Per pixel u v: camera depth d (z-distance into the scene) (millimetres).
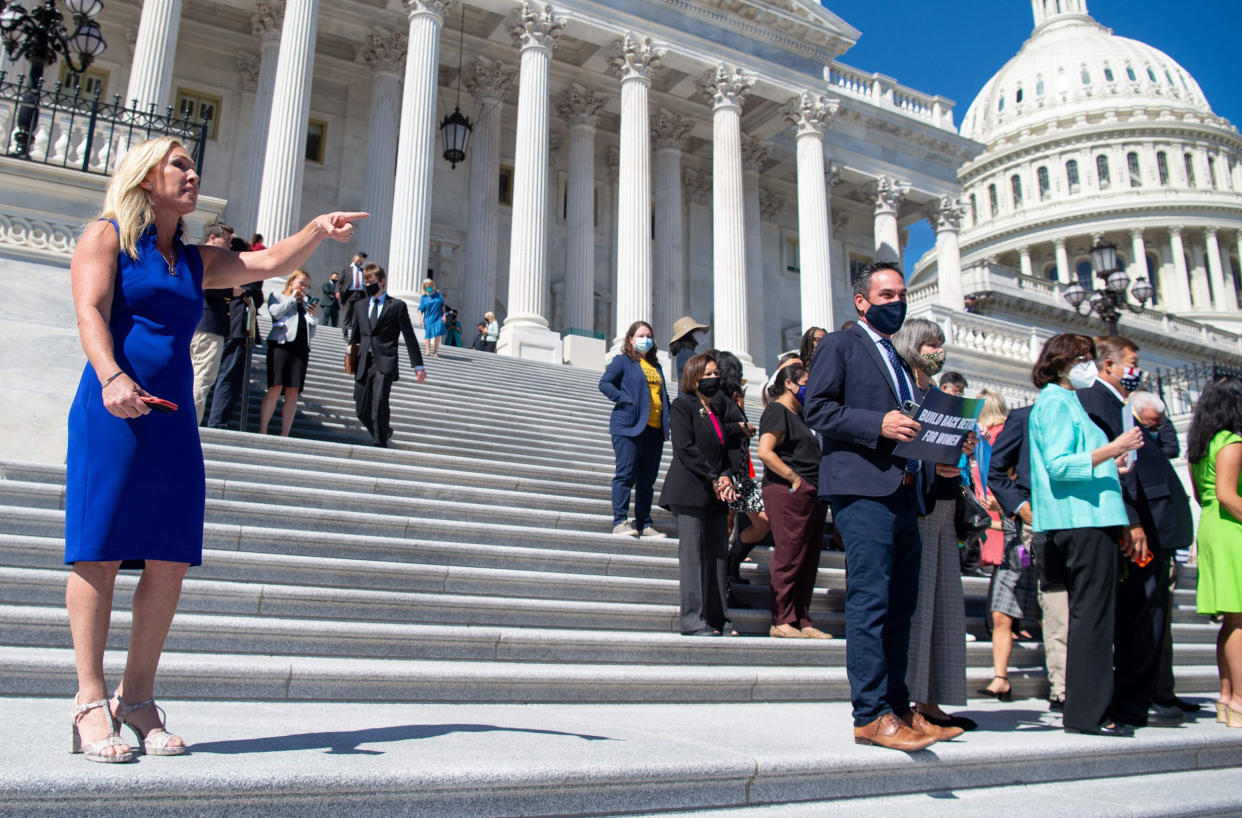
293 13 21703
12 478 6621
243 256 3707
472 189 28375
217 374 9719
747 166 32500
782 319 34969
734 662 6277
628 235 24891
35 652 4379
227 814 2764
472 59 28781
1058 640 6203
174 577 3266
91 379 3154
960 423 4340
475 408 13086
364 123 28344
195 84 26188
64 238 9453
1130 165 84750
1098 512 5211
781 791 3641
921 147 34562
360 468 8516
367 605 5754
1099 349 6230
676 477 6711
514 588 6625
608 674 5184
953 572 5234
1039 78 94312
